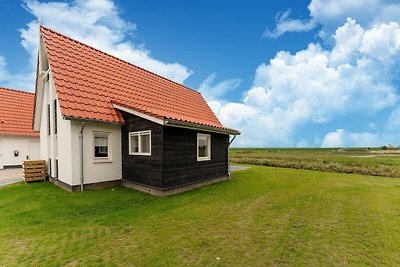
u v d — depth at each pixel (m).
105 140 9.80
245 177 13.36
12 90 19.23
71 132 8.59
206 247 4.40
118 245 4.46
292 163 20.19
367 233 5.16
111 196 8.23
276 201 7.90
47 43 9.96
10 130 16.39
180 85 17.34
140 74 14.03
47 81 11.33
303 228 5.44
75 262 3.85
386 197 8.64
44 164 11.07
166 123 7.94
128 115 9.84
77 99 8.97
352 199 8.29
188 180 9.73
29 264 3.79
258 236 4.94
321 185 10.96
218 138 12.00
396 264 3.83
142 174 9.20
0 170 15.50
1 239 4.74
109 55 13.05
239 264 3.81
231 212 6.61
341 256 4.09
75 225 5.51
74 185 8.67
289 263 3.85
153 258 3.96
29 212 6.43
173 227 5.41
